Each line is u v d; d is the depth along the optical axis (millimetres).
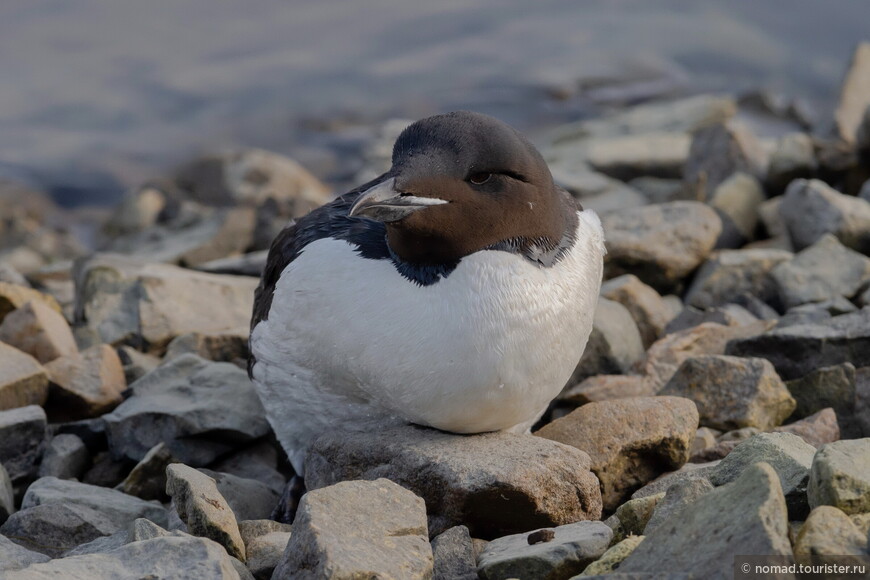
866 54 17422
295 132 27562
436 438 8695
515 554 7473
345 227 9102
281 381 9188
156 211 20234
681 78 29750
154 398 10664
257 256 14875
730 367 10250
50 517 8797
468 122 8180
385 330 8297
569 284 8570
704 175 15516
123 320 12688
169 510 9188
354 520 7402
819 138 16953
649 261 13312
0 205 23531
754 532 6516
